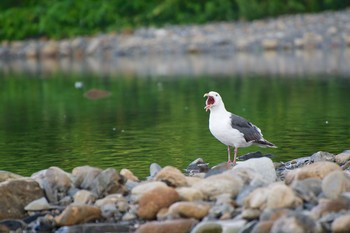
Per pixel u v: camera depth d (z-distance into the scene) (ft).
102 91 76.13
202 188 31.73
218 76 87.40
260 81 81.15
